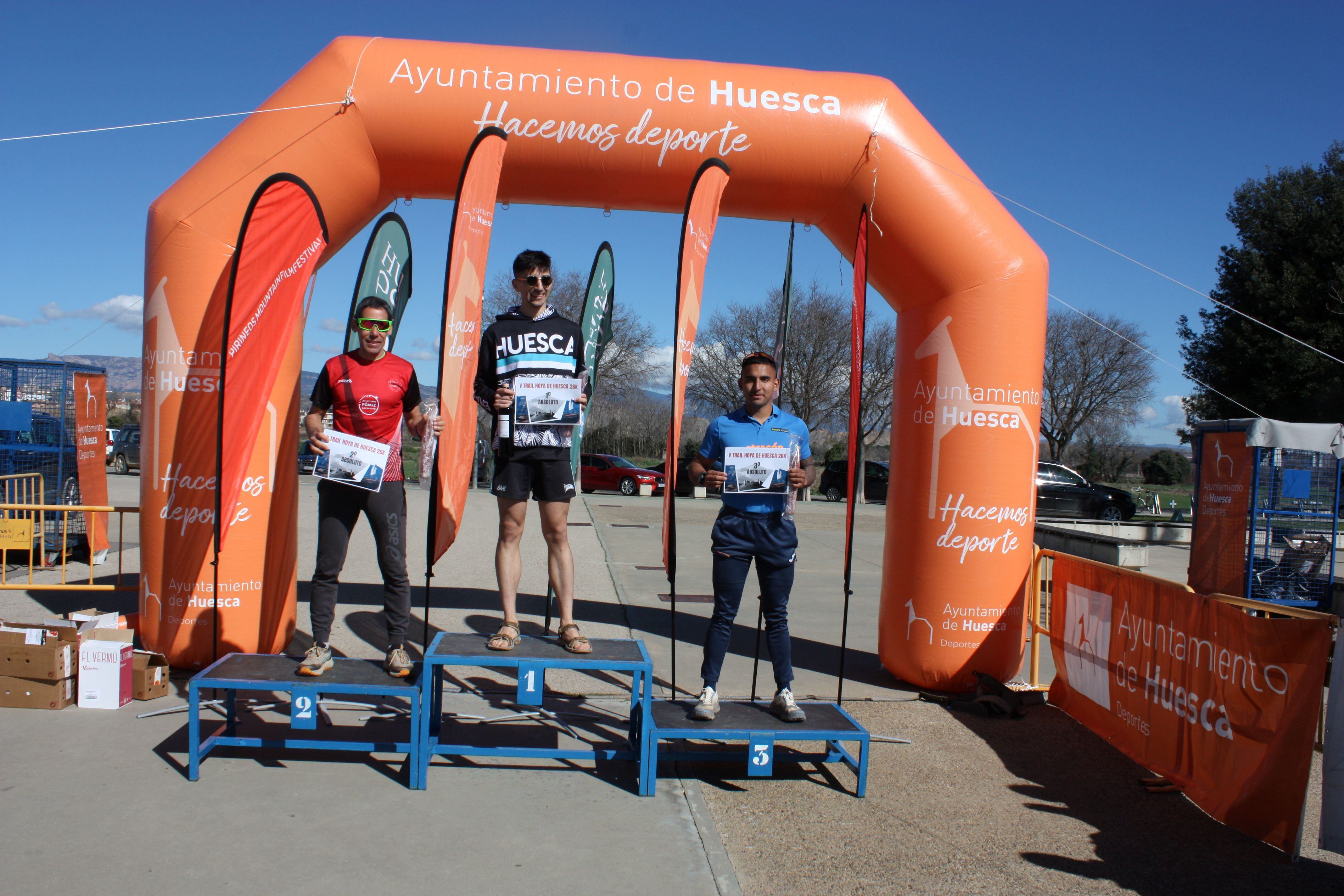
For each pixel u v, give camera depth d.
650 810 3.49
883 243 5.12
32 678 4.32
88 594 7.37
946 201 4.99
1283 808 3.28
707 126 4.91
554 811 3.43
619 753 3.84
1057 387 41.97
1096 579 4.81
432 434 4.20
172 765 3.70
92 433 9.08
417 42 4.93
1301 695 3.26
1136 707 4.32
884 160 4.98
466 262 3.93
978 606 5.11
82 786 3.45
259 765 3.74
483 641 4.04
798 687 5.32
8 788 3.40
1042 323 5.18
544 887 2.84
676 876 2.96
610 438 44.06
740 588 3.88
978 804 3.71
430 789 3.59
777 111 4.94
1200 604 3.84
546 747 4.12
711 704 3.81
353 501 3.96
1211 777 3.69
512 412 4.15
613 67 4.92
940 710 4.99
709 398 35.00
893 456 5.48
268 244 4.05
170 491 4.80
